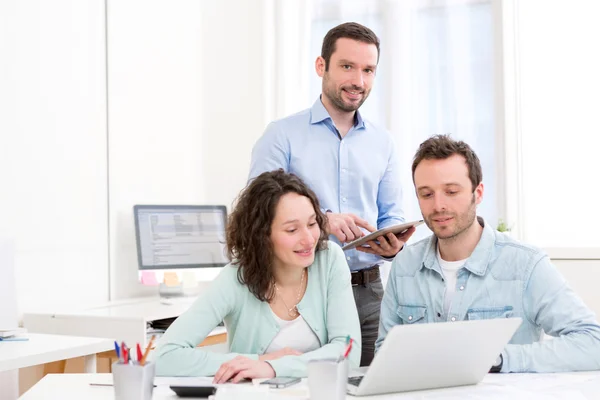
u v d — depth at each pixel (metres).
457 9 3.91
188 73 3.91
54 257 3.18
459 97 3.89
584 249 3.08
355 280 2.52
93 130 3.38
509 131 3.71
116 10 3.52
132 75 3.59
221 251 3.77
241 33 4.21
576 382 1.60
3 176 2.96
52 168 3.17
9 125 2.99
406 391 1.54
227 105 4.12
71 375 1.74
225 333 3.26
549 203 3.71
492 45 3.85
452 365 1.52
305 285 1.92
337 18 4.14
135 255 3.58
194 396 1.50
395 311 2.01
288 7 4.14
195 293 3.88
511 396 1.48
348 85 2.50
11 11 3.02
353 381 1.57
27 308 3.06
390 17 4.00
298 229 1.81
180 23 3.87
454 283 1.93
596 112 3.66
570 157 3.69
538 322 1.87
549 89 3.72
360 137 2.64
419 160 1.86
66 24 3.26
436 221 1.86
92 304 3.31
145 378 1.33
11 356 2.01
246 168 4.23
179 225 3.63
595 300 3.07
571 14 3.68
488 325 1.49
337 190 2.61
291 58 4.14
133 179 3.58
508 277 1.89
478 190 1.88
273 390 1.52
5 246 2.55
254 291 1.86
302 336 1.89
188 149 3.90
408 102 3.97
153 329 3.06
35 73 3.11
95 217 3.38
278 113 4.13
